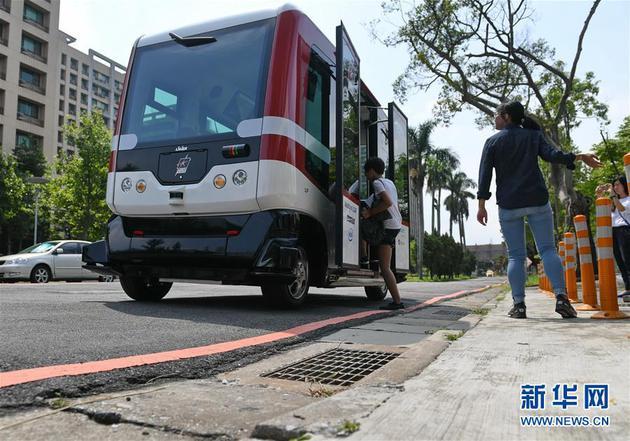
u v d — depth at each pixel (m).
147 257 5.34
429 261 42.31
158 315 4.64
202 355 2.87
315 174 5.61
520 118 4.77
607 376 2.21
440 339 3.34
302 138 5.34
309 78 5.59
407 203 8.77
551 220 4.68
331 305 6.61
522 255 4.78
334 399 1.88
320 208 5.69
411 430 1.54
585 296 5.60
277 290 5.32
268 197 4.93
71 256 14.39
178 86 5.65
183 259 5.22
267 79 5.18
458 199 66.56
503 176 4.73
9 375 2.24
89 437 1.60
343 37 5.62
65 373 2.31
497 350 2.88
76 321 4.07
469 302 8.00
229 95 5.32
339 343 3.42
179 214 5.31
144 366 2.55
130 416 1.78
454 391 1.99
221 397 2.08
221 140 5.18
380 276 7.36
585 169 24.67
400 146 8.64
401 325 4.41
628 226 6.67
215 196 5.08
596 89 19.00
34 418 1.78
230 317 4.70
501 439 1.47
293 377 2.54
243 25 5.59
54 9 49.72
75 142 30.25
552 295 9.20
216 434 1.64
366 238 5.96
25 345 2.98
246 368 2.71
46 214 34.91
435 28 16.81
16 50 45.62
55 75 49.78
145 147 5.57
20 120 46.12
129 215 5.61
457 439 1.47
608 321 4.30
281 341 3.45
